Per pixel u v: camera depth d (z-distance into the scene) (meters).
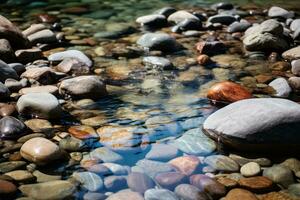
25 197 0.91
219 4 2.48
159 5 2.58
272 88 1.45
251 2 2.67
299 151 1.09
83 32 2.04
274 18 2.28
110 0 2.70
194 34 2.02
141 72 1.60
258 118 1.10
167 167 1.02
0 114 1.23
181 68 1.64
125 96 1.41
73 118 1.25
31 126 1.19
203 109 1.32
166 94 1.43
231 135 1.10
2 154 1.06
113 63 1.67
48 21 2.19
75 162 1.04
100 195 0.93
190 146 1.12
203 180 0.97
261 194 0.94
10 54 1.61
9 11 2.38
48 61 1.64
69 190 0.94
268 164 1.05
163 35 1.84
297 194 0.94
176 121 1.25
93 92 1.38
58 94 1.39
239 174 1.00
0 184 0.92
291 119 1.08
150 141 1.14
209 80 1.53
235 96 1.34
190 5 2.58
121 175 0.99
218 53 1.79
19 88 1.40
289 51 1.74
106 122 1.24
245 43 1.84
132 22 2.22
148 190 0.93
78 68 1.57
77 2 2.62
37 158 1.02
